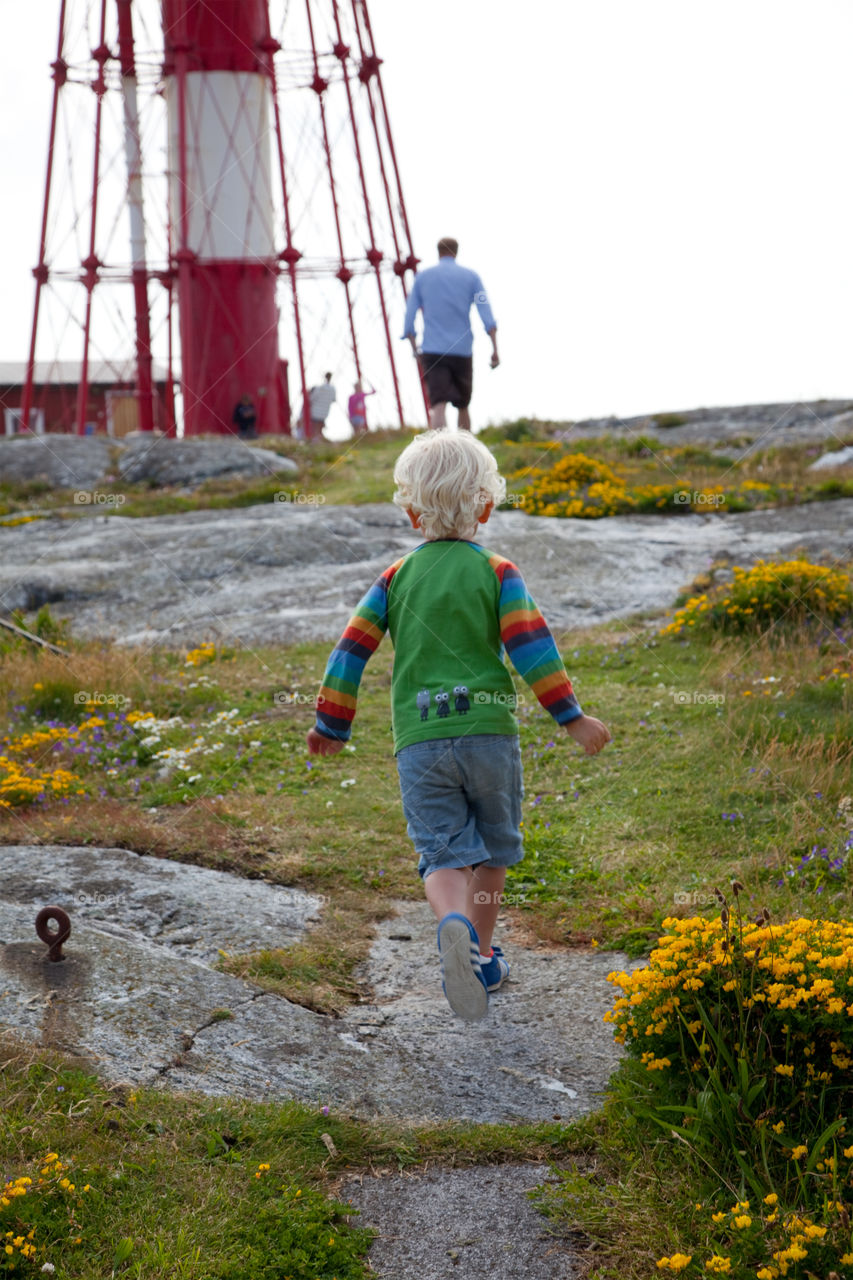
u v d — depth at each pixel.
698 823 4.27
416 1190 2.21
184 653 7.73
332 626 8.24
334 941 3.42
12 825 4.47
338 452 17.16
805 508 11.39
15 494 15.82
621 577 9.09
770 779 4.55
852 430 17.33
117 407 26.72
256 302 20.23
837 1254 1.85
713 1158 2.17
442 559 2.72
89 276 19.47
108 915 3.49
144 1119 2.31
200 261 20.03
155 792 5.07
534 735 5.62
